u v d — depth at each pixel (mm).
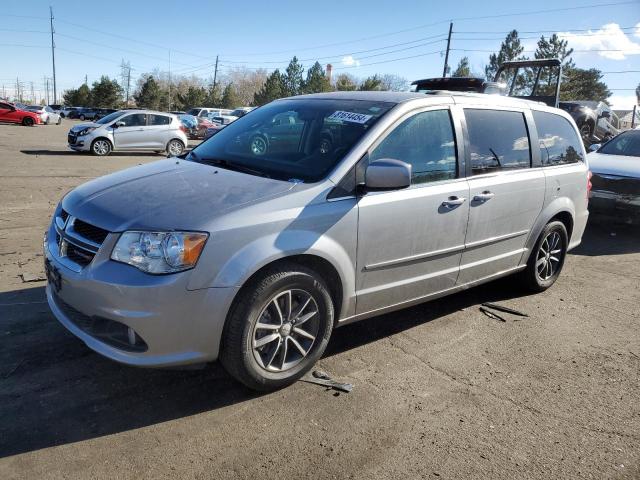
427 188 3812
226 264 2867
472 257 4328
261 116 4398
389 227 3562
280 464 2660
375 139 3562
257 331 3092
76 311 3064
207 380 3381
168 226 2826
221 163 3807
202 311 2842
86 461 2592
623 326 4738
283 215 3066
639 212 7840
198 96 79188
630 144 9148
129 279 2758
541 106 5160
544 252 5238
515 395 3453
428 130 3914
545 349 4164
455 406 3273
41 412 2943
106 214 3012
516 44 51562
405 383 3498
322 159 3512
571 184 5301
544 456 2861
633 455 2922
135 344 2842
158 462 2617
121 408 3033
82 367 3414
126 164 15281
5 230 6617
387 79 70562
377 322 4453
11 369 3338
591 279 6090
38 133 27469
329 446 2820
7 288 4590
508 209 4527
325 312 3355
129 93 103812
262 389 3211
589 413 3307
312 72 76562
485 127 4391
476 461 2781
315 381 3434
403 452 2811
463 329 4430
